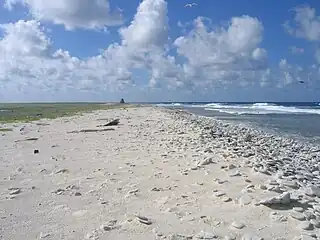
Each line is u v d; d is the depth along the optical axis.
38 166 11.51
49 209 7.11
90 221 6.41
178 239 5.56
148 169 10.66
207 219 6.42
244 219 6.37
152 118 38.66
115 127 26.45
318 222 6.18
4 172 10.61
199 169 10.40
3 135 21.70
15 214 6.84
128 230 5.95
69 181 9.38
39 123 31.70
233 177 9.36
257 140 22.27
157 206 7.20
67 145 16.70
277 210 6.78
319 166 14.56
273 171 10.77
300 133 28.91
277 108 99.19
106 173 10.23
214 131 24.89
